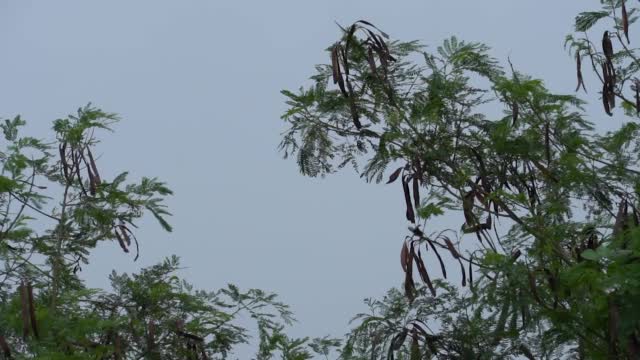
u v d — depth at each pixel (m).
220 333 23.05
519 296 17.84
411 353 19.77
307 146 20.86
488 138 20.33
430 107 19.69
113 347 20.75
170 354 22.39
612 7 20.02
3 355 17.59
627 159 20.38
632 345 14.40
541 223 19.16
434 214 18.83
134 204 21.61
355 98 20.28
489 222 19.25
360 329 20.31
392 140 20.17
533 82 19.08
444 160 19.98
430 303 20.58
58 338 18.89
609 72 19.64
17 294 19.55
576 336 17.72
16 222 20.53
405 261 17.88
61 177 21.38
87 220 21.30
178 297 22.88
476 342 20.05
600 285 14.41
